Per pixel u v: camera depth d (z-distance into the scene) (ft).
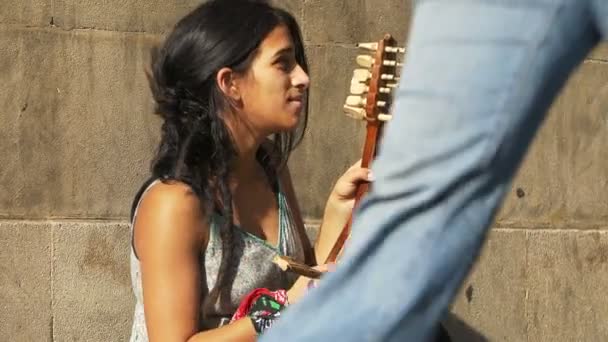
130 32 18.02
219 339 11.48
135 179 18.03
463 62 6.48
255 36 12.19
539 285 20.85
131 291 17.97
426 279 6.61
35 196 17.60
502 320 20.56
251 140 12.49
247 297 11.76
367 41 19.40
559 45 6.54
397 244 6.66
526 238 20.70
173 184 11.83
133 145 18.02
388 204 6.69
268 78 12.25
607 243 21.31
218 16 12.28
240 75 12.25
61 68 17.71
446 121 6.50
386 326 6.64
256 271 12.29
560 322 21.03
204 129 12.14
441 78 6.52
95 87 17.85
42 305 17.57
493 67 6.47
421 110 6.56
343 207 12.75
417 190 6.59
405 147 6.60
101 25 17.89
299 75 12.42
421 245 6.61
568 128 21.09
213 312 12.09
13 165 17.51
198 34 12.25
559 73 6.63
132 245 12.26
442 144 6.52
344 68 19.25
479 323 20.39
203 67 12.16
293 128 12.46
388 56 11.66
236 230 12.28
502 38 6.46
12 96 17.48
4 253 17.40
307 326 6.75
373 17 19.44
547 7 6.47
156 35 18.13
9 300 17.43
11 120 17.48
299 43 12.73
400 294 6.63
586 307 21.24
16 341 17.47
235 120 12.34
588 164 21.24
